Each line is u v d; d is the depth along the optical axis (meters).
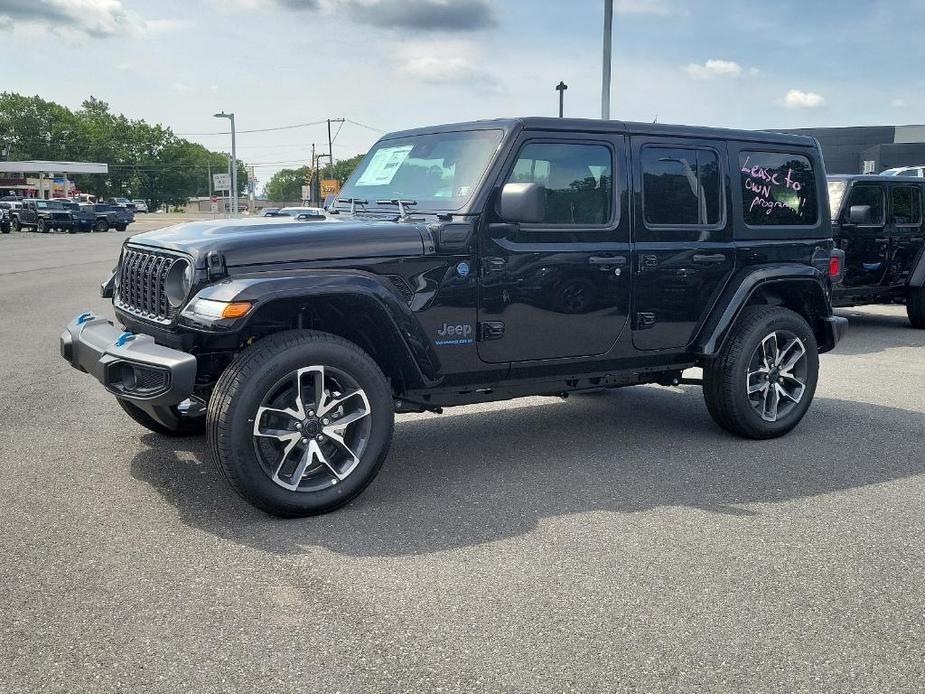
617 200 4.88
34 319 11.13
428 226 4.37
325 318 4.41
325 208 5.32
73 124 147.62
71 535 3.83
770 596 3.29
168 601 3.20
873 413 6.31
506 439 5.57
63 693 2.60
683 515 4.16
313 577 3.42
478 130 4.72
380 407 4.19
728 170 5.32
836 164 42.44
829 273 5.84
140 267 4.39
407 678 2.70
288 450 4.02
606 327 4.92
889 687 2.68
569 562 3.59
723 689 2.66
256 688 2.64
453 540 3.82
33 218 48.25
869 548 3.76
